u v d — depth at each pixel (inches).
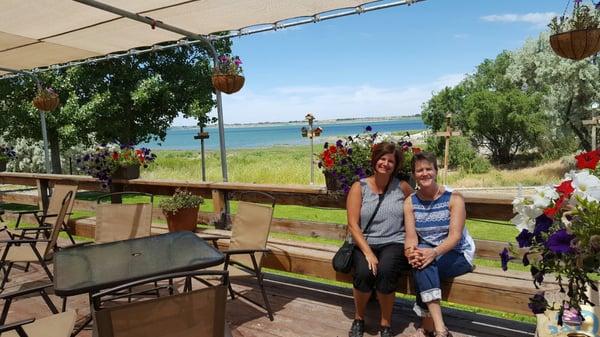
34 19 184.9
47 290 154.6
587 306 79.4
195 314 69.1
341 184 143.8
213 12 171.9
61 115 469.1
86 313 134.3
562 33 122.5
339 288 150.7
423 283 104.7
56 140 531.8
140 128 520.4
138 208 158.4
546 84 746.8
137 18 169.5
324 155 148.6
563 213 65.4
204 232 171.6
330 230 161.2
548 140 799.1
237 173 631.8
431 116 995.3
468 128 898.1
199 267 101.0
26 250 153.9
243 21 182.5
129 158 221.5
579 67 673.0
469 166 822.5
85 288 87.1
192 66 514.9
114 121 486.3
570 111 722.2
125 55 241.6
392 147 117.2
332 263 121.5
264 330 120.6
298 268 140.3
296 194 166.6
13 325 72.4
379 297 111.7
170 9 168.9
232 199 187.8
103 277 92.9
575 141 766.5
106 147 223.9
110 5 163.3
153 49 225.5
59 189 205.6
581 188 62.8
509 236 246.7
